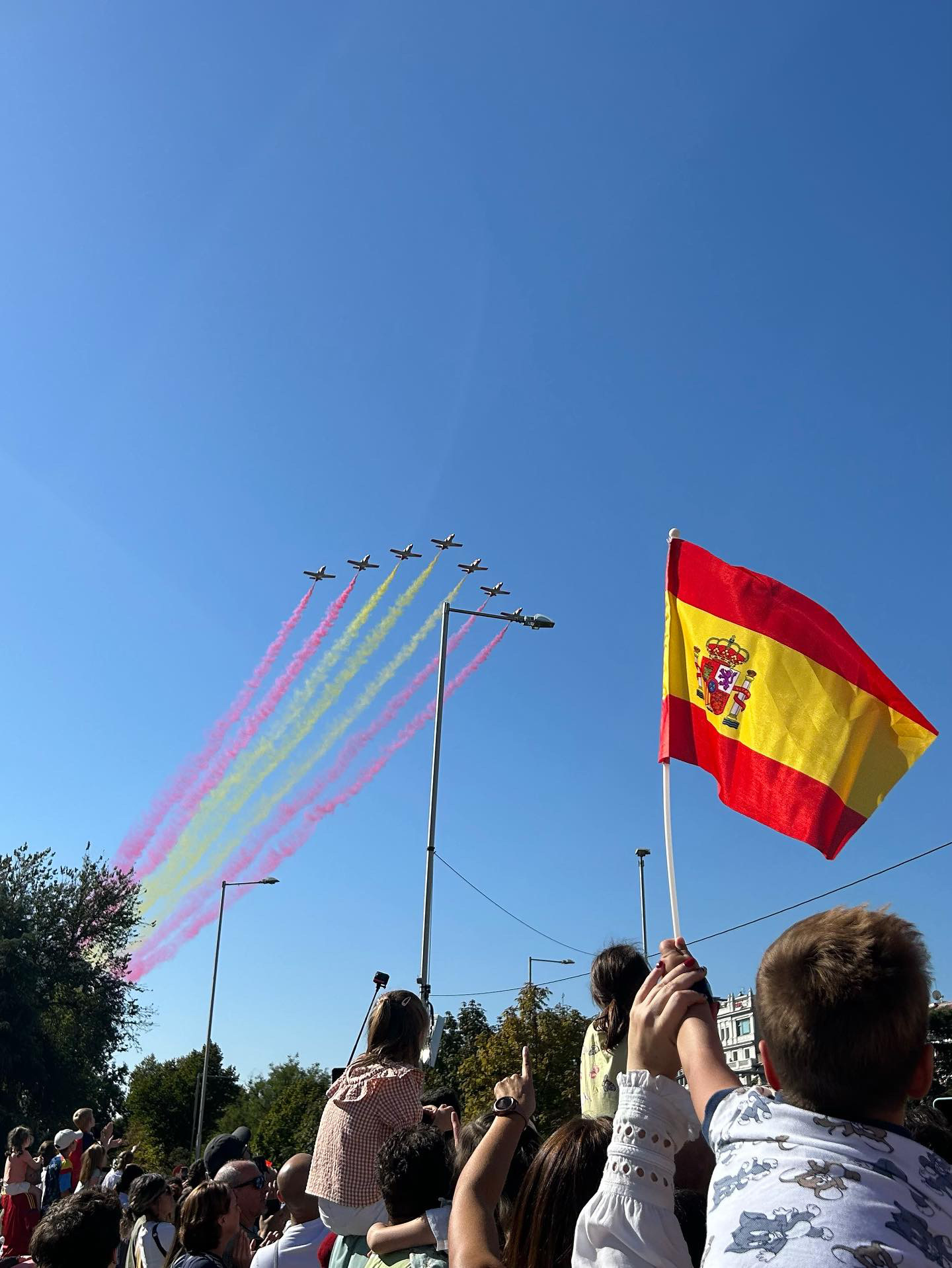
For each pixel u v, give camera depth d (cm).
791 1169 210
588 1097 508
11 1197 1465
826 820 568
